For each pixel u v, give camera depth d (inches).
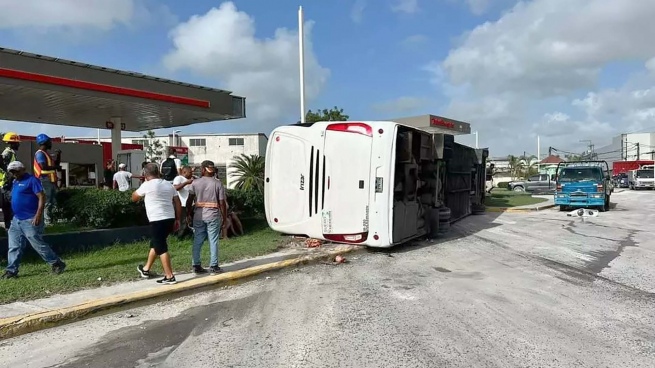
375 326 222.2
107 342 210.8
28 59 581.0
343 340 204.7
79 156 1089.4
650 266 354.9
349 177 414.0
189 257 369.7
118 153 831.1
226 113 839.1
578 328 216.7
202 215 318.0
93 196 415.2
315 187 428.8
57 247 373.4
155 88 722.8
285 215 444.8
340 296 277.4
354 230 412.5
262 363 182.7
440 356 185.5
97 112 812.0
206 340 209.9
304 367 177.8
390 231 402.3
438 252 424.5
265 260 365.4
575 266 358.0
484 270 346.6
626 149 3622.0
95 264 346.3
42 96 652.7
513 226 620.4
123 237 415.8
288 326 225.6
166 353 195.9
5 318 225.9
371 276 329.4
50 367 184.7
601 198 843.4
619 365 176.1
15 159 348.5
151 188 293.9
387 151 402.6
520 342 199.5
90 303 250.8
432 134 490.9
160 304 270.4
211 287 301.7
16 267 301.7
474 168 802.2
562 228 598.2
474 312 241.9
